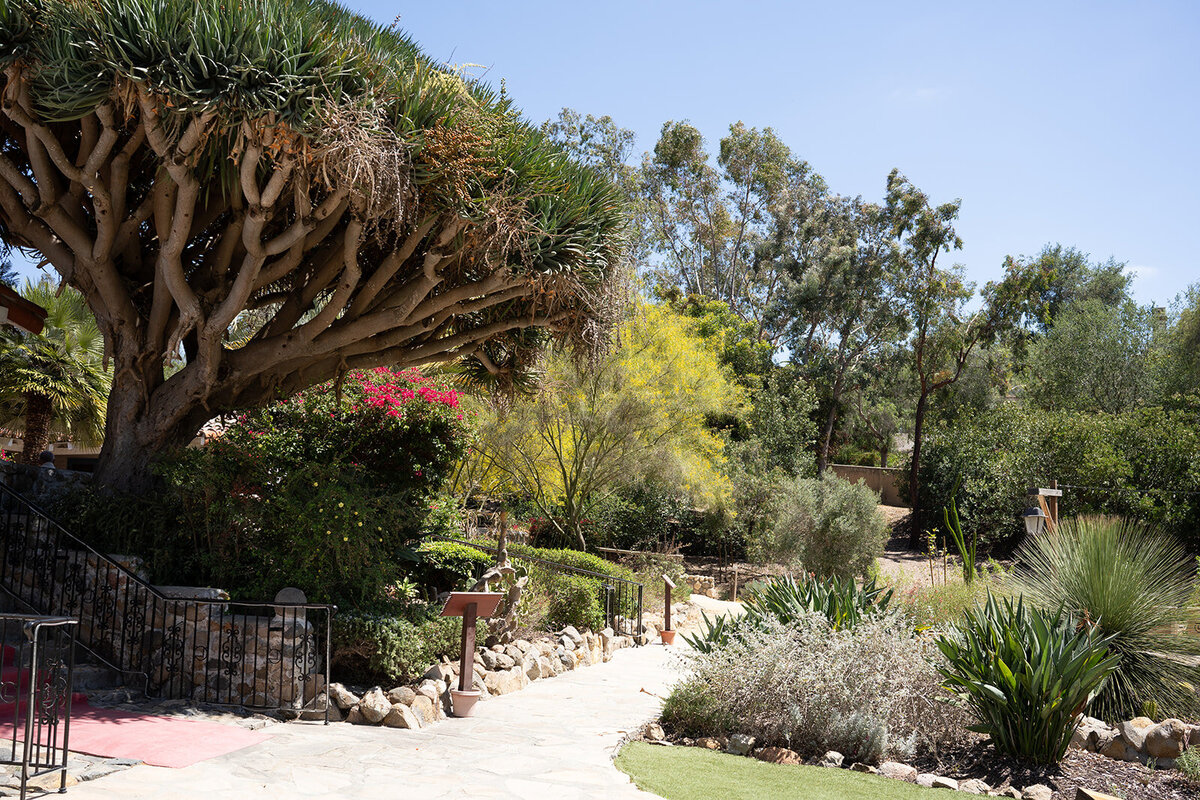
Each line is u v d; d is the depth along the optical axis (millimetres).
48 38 6785
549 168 8398
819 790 5129
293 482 7992
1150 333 30906
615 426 15914
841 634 6719
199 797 4387
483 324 10336
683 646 13805
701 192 36344
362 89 7199
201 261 9406
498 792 4852
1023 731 5766
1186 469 20969
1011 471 23734
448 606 7430
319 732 6164
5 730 5242
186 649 6910
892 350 34312
